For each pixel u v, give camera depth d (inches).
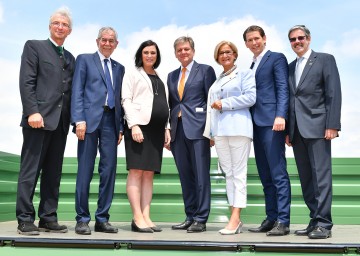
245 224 163.5
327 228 114.7
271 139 126.4
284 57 129.0
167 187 167.2
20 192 115.6
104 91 123.7
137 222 126.9
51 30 122.7
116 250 93.1
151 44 133.2
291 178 166.6
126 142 130.0
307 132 119.4
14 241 95.2
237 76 128.3
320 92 121.3
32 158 117.0
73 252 93.9
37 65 119.3
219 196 167.0
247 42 134.0
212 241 94.3
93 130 121.4
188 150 138.8
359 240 104.2
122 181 170.2
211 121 131.6
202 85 137.0
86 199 121.1
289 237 113.5
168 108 134.9
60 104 120.8
